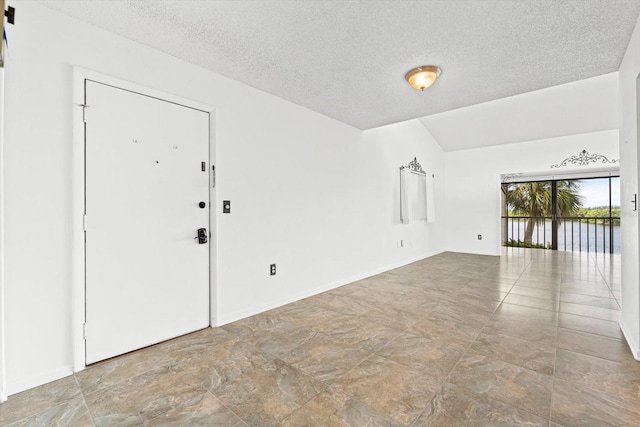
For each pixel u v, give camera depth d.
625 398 1.56
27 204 1.72
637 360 1.96
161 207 2.32
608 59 2.34
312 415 1.47
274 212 3.15
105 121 2.03
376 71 2.57
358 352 2.13
